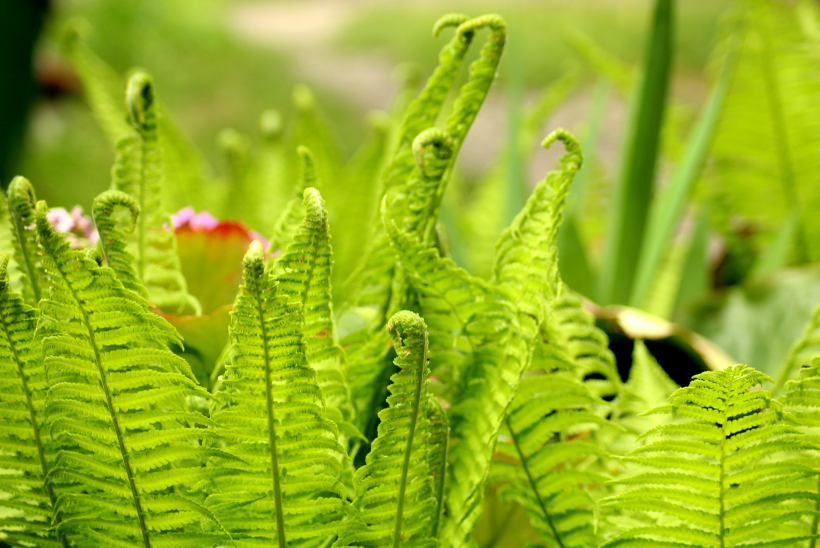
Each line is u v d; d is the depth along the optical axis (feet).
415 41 88.84
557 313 6.67
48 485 5.99
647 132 10.05
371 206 9.84
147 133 6.56
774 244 10.37
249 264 5.64
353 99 69.87
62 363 5.80
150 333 5.81
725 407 5.88
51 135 38.88
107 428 5.84
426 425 5.88
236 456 5.86
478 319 6.20
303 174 6.50
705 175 12.04
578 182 11.49
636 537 6.11
